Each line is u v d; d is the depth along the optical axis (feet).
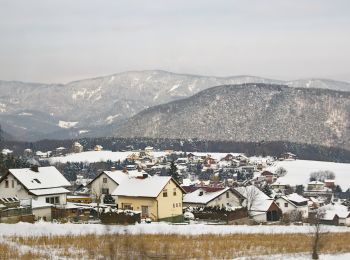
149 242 124.47
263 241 136.26
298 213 327.47
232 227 177.47
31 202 202.49
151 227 162.71
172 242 127.03
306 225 219.41
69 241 117.60
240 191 310.45
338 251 124.67
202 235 143.13
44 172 254.47
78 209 228.02
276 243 132.57
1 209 184.14
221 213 237.25
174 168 456.45
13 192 243.40
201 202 281.13
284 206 362.53
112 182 300.61
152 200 237.04
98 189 304.91
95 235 128.88
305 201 374.02
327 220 346.33
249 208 290.76
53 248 108.78
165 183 241.55
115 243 112.47
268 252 117.50
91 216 217.36
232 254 111.75
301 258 110.42
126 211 192.95
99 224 168.55
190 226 172.04
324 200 504.43
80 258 98.43
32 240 116.67
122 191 244.83
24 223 156.97
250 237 144.15
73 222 190.19
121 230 147.33
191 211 250.57
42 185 243.60
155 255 107.55
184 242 127.65
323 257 112.57
